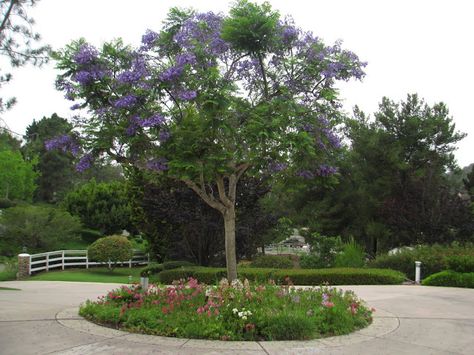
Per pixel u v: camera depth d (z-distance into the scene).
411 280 15.23
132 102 8.32
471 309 9.11
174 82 8.38
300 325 6.34
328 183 10.34
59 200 52.59
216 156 8.23
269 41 8.93
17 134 13.72
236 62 9.85
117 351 5.60
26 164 47.47
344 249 17.81
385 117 28.28
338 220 28.88
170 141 8.47
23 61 12.42
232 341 6.13
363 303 8.88
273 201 30.19
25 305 9.03
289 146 8.55
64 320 7.30
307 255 18.36
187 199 17.52
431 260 15.00
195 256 18.97
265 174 10.48
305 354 5.61
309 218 29.09
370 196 26.53
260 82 9.98
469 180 31.34
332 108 9.67
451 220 19.41
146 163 9.20
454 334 6.88
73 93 8.91
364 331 6.91
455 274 13.34
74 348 5.71
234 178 9.52
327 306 7.04
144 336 6.30
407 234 19.94
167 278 15.52
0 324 7.01
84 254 25.42
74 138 9.15
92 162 9.27
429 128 27.31
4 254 25.89
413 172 26.23
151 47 9.32
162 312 6.93
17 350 5.61
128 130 8.46
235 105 8.91
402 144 27.66
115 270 22.44
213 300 7.31
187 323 6.50
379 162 27.33
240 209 17.56
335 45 9.53
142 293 8.00
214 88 8.29
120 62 9.03
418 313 8.59
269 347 5.86
